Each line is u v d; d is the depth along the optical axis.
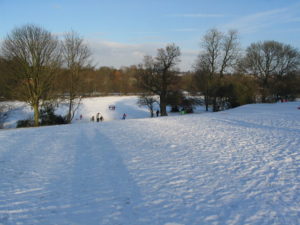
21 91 28.61
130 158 9.92
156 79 43.94
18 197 6.48
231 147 11.02
